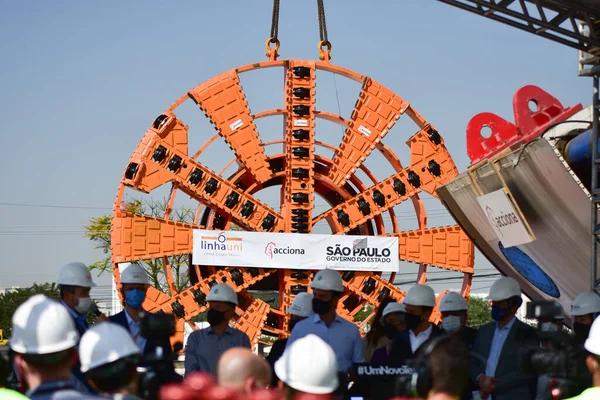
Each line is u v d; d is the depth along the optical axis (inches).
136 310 530.9
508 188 789.9
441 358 279.4
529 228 792.3
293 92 1251.8
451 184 885.8
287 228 1241.4
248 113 1240.8
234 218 1236.5
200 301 1221.7
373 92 1273.4
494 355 509.0
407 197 1279.5
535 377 491.5
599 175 761.0
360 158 1268.5
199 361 561.6
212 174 1221.7
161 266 2194.9
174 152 1212.5
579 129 820.0
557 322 514.6
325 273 533.6
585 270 793.6
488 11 760.3
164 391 272.4
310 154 1249.4
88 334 297.6
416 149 1284.4
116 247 1196.5
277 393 276.7
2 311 3280.0
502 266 959.6
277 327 1284.4
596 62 776.3
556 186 744.3
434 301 527.5
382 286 1252.5
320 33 1282.0
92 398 280.8
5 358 312.0
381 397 494.9
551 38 776.3
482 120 895.7
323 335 537.0
